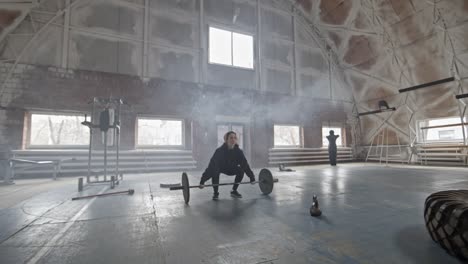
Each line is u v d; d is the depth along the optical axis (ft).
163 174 23.30
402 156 33.32
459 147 27.02
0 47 21.17
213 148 28.73
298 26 36.45
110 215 8.70
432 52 27.99
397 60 31.65
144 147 26.20
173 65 27.94
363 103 38.34
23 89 21.47
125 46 25.84
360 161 38.47
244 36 32.65
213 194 12.71
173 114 27.09
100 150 23.93
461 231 4.88
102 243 6.15
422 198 11.21
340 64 38.58
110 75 24.70
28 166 19.53
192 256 5.38
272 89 33.42
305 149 34.01
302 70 35.94
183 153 27.12
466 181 16.20
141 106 25.70
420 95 30.78
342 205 9.96
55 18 22.99
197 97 28.43
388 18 29.45
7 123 20.77
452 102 27.81
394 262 4.98
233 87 30.68
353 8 31.63
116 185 15.90
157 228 7.27
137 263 5.06
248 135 31.09
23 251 5.72
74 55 23.63
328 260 5.12
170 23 28.19
